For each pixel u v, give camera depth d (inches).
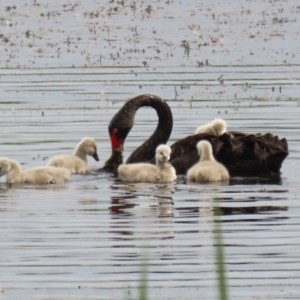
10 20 1503.4
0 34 1378.0
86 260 475.2
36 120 874.8
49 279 450.9
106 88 1046.4
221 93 1013.8
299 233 514.6
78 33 1401.3
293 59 1219.2
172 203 580.7
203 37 1374.3
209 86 1055.0
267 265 466.9
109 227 528.4
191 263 469.7
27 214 557.3
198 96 999.6
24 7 1609.3
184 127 844.0
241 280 449.1
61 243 502.0
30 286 442.3
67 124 855.1
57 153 738.8
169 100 980.6
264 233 514.9
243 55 1248.2
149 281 446.9
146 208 568.7
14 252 488.7
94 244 499.2
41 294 432.1
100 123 860.0
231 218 543.8
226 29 1428.4
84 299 426.3
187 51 1272.1
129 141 801.6
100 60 1211.2
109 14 1550.2
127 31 1418.6
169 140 792.9
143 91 1029.2
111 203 582.9
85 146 701.3
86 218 547.5
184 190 618.5
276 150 668.7
